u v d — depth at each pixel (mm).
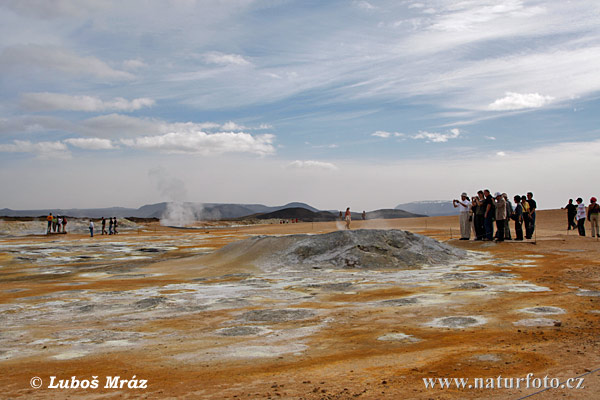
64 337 7203
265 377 4973
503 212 20641
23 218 61688
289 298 10172
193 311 9008
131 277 14961
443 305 8688
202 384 4824
